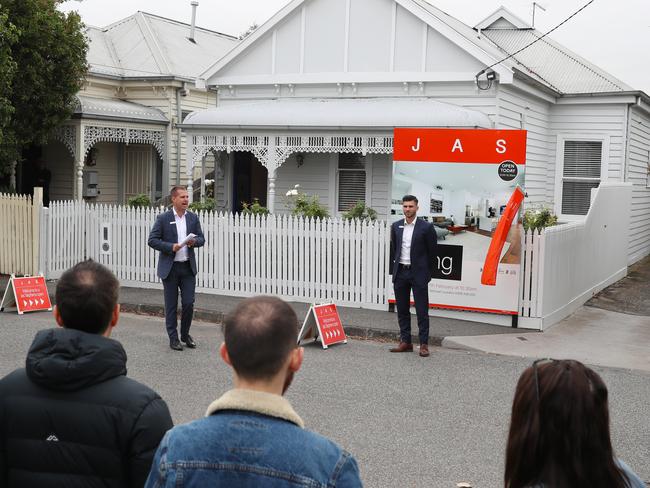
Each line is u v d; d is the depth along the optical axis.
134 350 10.50
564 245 13.34
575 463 2.36
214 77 20.45
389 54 18.61
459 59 17.92
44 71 18.86
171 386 8.67
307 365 9.92
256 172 21.59
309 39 19.39
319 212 15.16
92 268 3.25
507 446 2.52
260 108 18.86
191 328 12.30
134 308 13.66
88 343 3.03
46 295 13.42
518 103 19.00
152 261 15.36
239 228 14.53
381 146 17.50
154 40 25.50
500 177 12.15
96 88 23.84
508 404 8.33
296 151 18.20
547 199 21.67
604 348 11.28
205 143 19.11
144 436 2.97
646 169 23.98
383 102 18.41
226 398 2.41
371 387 8.89
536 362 2.55
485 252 12.36
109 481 2.98
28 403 3.00
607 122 20.86
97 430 2.95
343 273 13.77
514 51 23.55
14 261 15.87
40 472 2.98
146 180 24.56
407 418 7.76
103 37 25.88
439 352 10.92
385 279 13.40
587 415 2.38
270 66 19.83
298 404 8.14
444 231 12.60
